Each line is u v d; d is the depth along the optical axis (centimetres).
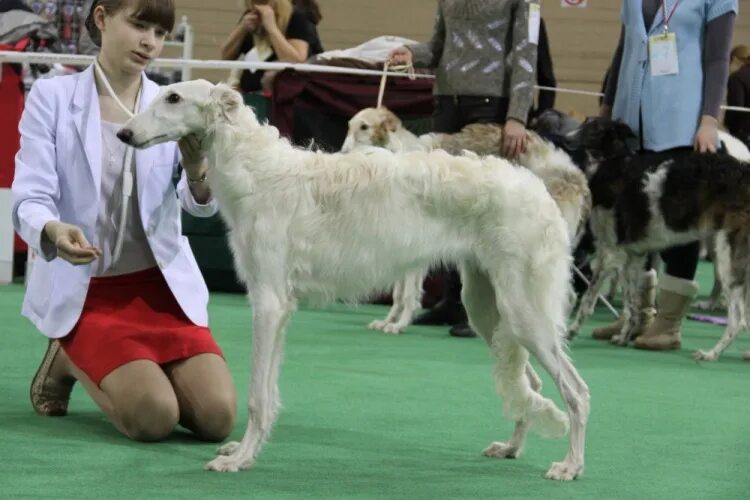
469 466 398
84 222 421
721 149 810
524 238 382
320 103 880
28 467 371
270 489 355
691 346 773
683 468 404
